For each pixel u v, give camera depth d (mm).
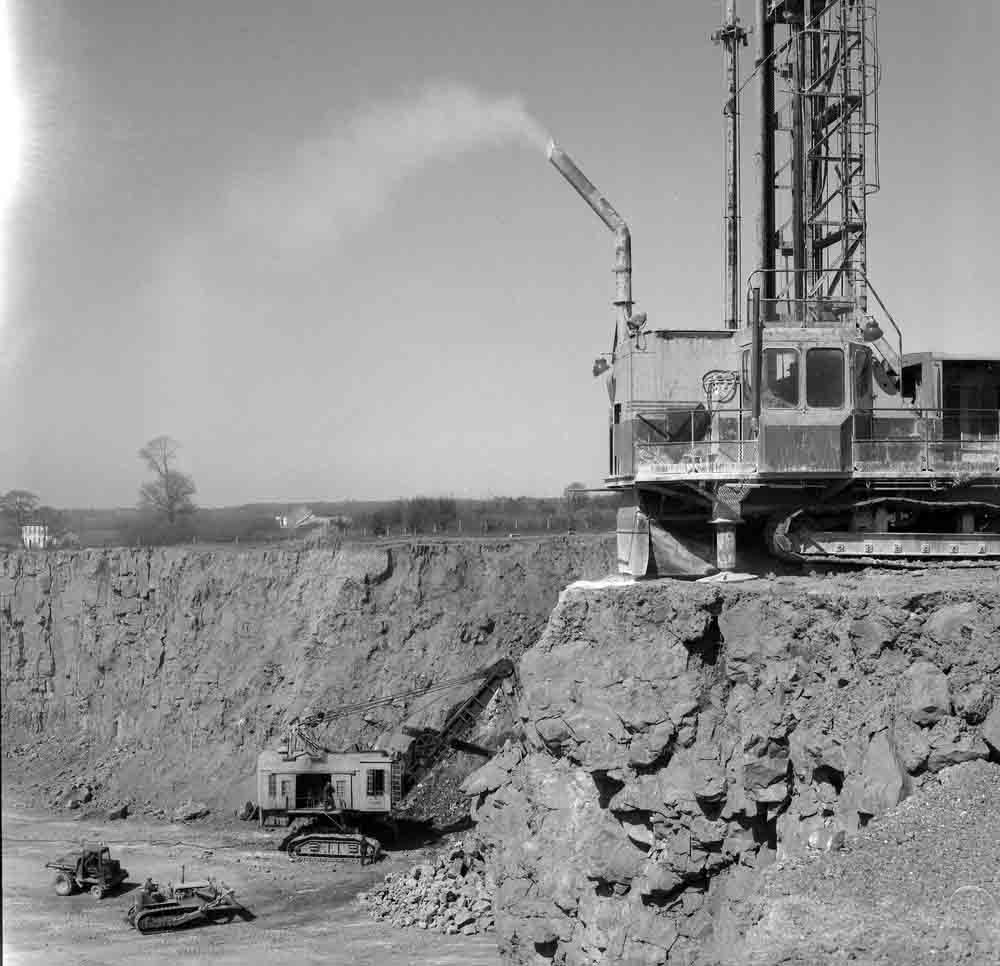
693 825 21875
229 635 80062
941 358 26688
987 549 25250
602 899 24078
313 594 79062
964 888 15242
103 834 65500
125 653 83062
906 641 19344
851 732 19422
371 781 60156
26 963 43469
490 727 67812
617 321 30172
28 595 87500
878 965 14414
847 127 33375
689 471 25672
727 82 37625
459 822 63781
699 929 21922
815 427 25000
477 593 77250
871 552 25219
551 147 30969
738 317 36500
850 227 33312
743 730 21797
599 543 79000
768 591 22547
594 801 25062
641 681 23328
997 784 17328
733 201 37625
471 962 43375
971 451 25438
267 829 64312
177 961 43844
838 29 33156
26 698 84375
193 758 75312
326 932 47781
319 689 74125
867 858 16688
